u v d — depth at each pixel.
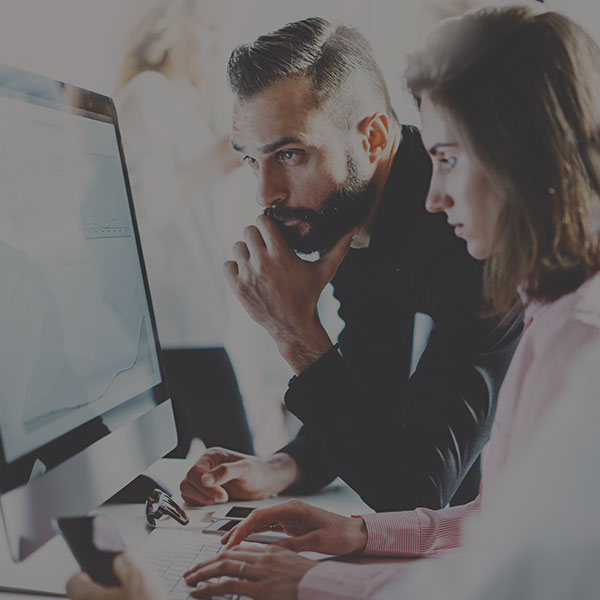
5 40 1.87
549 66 0.64
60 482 0.71
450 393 1.02
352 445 1.01
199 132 1.86
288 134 1.22
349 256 1.37
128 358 0.90
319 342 1.13
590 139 0.65
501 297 0.71
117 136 0.97
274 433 1.90
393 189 1.28
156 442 0.94
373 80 1.28
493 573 0.50
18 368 0.67
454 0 1.56
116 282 0.90
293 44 1.21
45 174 0.77
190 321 1.89
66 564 0.77
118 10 1.86
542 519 0.50
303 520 0.84
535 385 0.60
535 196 0.64
